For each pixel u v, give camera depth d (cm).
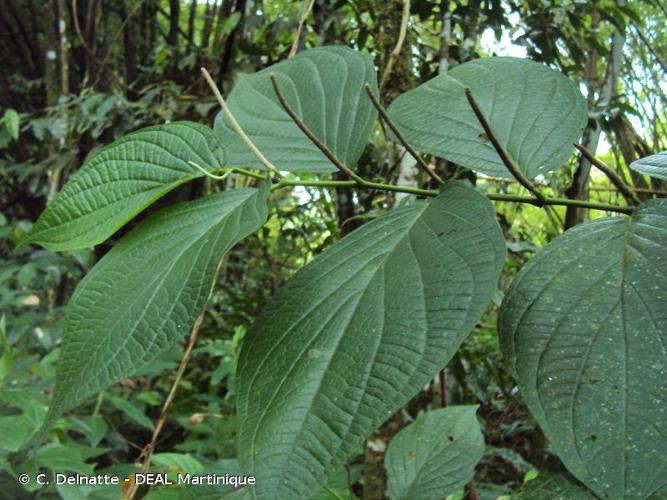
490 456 151
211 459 154
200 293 39
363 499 101
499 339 36
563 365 33
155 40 291
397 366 34
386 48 117
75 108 249
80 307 42
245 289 271
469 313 34
